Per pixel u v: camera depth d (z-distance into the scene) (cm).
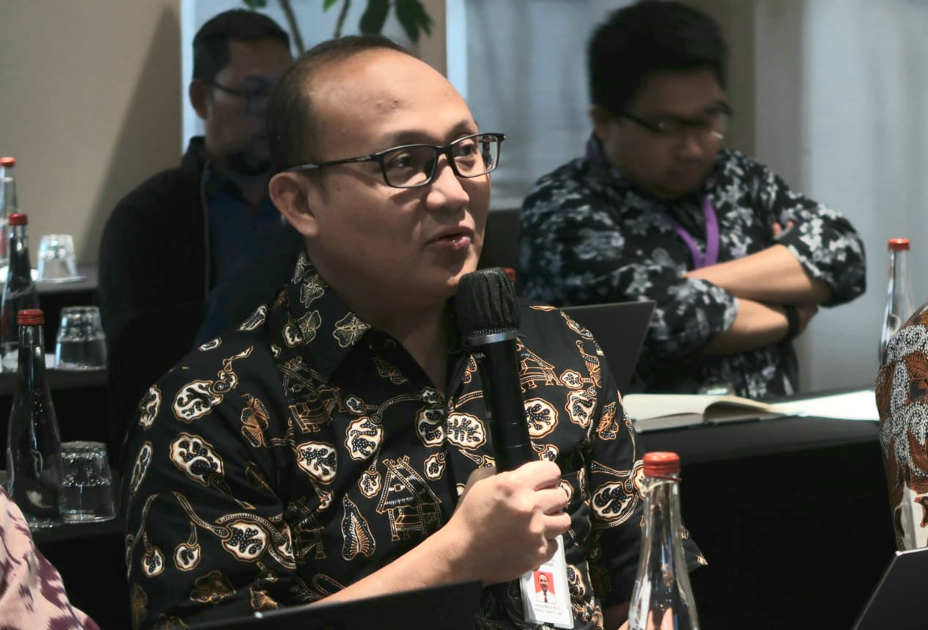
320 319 211
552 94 615
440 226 202
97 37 552
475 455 209
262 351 211
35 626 163
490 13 601
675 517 163
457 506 198
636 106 483
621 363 332
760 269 477
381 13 582
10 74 545
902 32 686
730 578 324
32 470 278
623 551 225
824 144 678
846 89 678
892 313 369
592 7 608
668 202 491
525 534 185
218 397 204
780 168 668
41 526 277
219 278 524
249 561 195
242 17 535
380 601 146
